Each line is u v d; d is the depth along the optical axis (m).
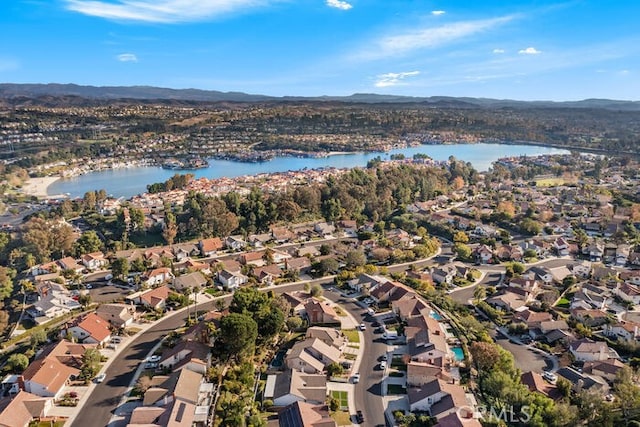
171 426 89.12
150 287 173.00
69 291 168.12
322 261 185.75
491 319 150.50
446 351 118.00
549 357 127.75
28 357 122.19
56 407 100.69
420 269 190.38
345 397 105.31
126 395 105.12
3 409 94.06
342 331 136.75
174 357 115.75
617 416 95.69
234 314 118.12
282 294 158.25
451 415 91.44
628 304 161.12
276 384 106.50
